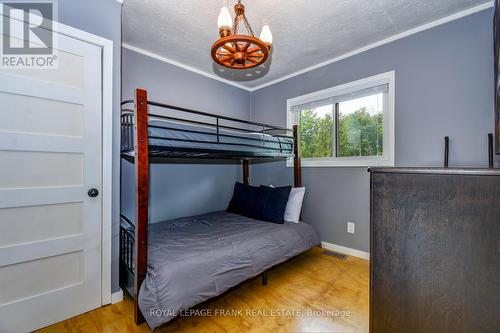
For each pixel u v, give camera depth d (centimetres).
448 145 203
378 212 100
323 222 289
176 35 234
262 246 203
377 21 211
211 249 178
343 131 279
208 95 328
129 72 254
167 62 286
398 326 95
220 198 342
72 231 160
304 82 312
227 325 154
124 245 194
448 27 205
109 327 150
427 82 216
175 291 142
